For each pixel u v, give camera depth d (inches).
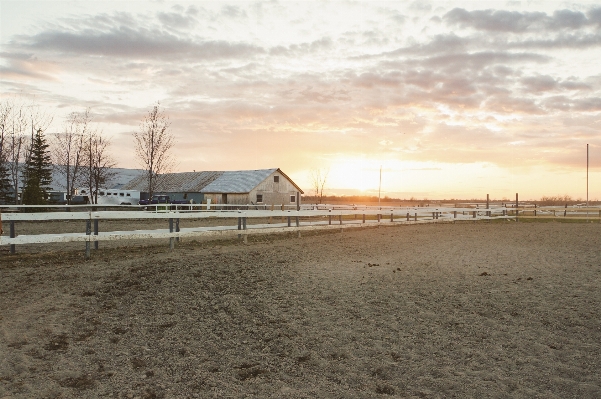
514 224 1008.9
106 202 1879.9
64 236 399.9
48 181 1692.9
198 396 166.7
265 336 229.0
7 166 1317.7
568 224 1007.0
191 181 1995.6
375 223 861.8
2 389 169.6
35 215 398.6
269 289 316.2
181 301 285.6
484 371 184.5
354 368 190.9
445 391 168.2
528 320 245.9
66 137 1540.4
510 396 162.9
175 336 228.8
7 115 1269.7
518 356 198.8
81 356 203.0
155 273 348.8
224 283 328.5
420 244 580.7
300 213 669.3
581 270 380.8
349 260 441.7
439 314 259.8
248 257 437.1
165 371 189.0
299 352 208.7
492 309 267.1
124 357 203.0
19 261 391.5
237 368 192.4
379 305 279.0
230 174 1937.7
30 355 201.8
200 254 445.4
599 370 182.4
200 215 516.1
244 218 581.0
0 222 386.6
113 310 266.4
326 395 167.3
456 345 213.5
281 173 1830.7
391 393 168.1
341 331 234.7
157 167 1429.6
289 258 444.1
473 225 967.0
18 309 260.4
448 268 395.9
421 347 212.2
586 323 238.1
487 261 434.3
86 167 1622.8
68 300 280.1
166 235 474.0
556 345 210.1
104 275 339.0
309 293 307.1
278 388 173.2
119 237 432.8
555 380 174.4
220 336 229.3
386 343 217.8
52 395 166.6
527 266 403.5
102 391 170.7
